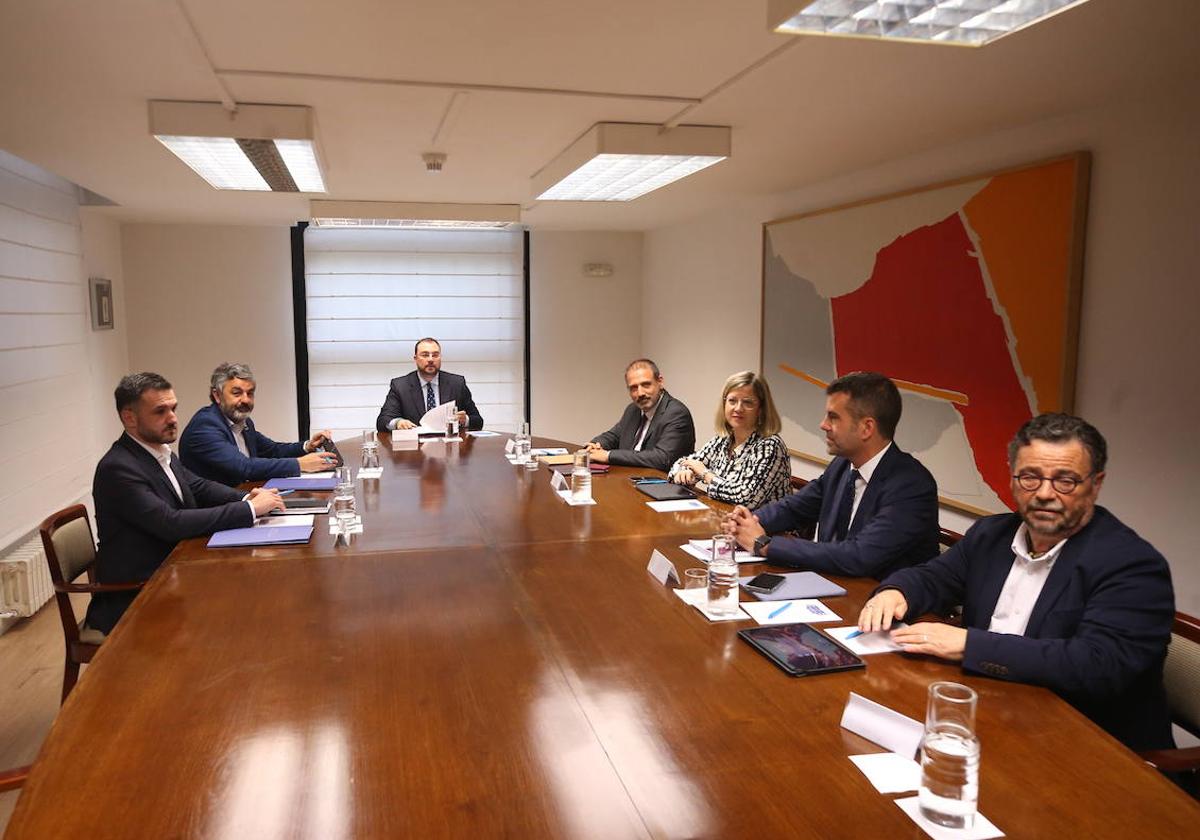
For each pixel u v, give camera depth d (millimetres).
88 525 2865
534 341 7633
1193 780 1593
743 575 2230
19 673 3611
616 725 1416
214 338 6875
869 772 1268
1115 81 2689
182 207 5672
